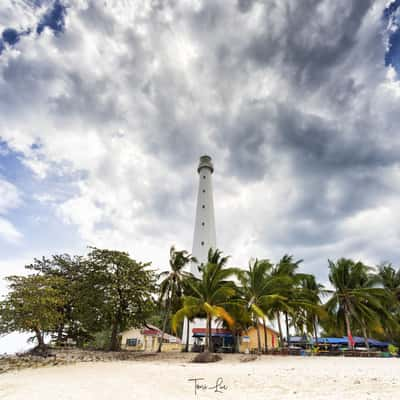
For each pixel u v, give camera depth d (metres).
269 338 40.28
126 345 38.28
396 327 29.50
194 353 26.97
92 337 32.59
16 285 22.78
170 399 8.84
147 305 29.19
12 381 12.83
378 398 8.25
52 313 24.19
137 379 13.04
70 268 33.25
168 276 31.95
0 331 21.34
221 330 36.19
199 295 26.48
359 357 23.33
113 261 29.47
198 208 51.62
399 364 17.14
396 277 35.97
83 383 12.04
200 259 45.66
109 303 26.62
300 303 27.16
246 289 28.00
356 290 29.41
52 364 19.89
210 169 56.06
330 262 31.86
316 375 12.86
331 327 32.00
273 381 11.76
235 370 15.35
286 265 31.33
